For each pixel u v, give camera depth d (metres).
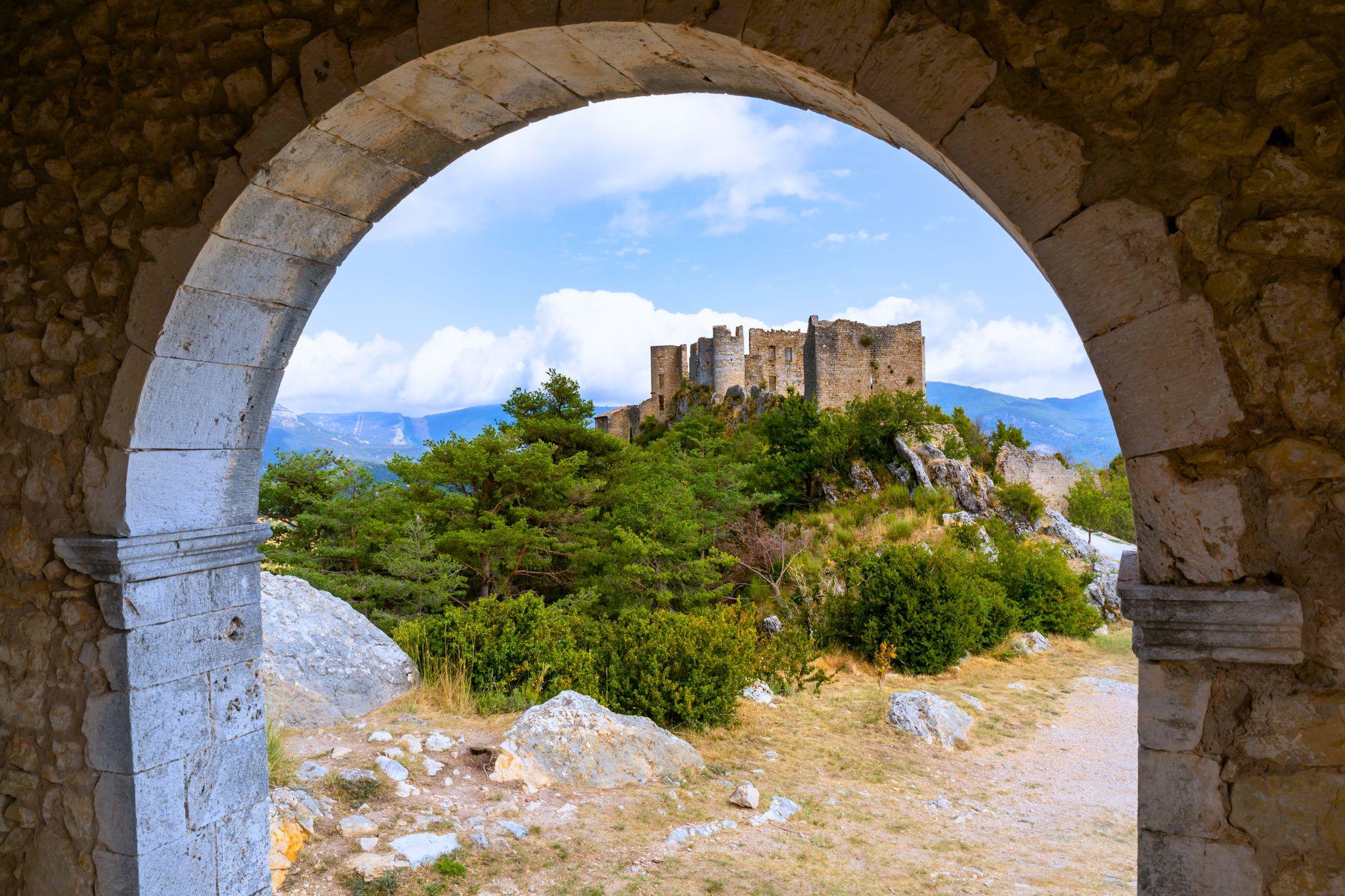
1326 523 1.68
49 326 3.01
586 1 2.20
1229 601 1.72
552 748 5.30
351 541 14.10
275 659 5.80
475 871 3.97
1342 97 1.68
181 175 2.77
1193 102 1.76
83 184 2.95
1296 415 1.70
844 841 5.02
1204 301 1.75
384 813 4.33
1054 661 11.03
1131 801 6.18
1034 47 1.86
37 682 3.01
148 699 2.90
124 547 2.80
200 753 3.10
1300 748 1.70
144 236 2.83
